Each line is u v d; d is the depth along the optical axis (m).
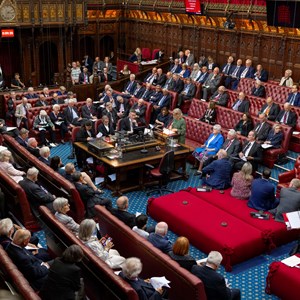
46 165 8.99
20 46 19.45
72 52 21.98
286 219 7.44
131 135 11.12
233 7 17.34
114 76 21.70
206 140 11.82
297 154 12.30
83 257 5.52
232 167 10.41
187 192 9.37
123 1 23.11
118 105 15.07
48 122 13.52
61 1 18.92
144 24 22.81
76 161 12.18
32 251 6.57
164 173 9.98
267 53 17.12
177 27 20.83
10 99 14.98
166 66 19.62
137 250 6.30
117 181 10.09
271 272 6.74
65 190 8.18
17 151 10.20
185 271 5.45
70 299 4.88
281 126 11.79
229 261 7.36
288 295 6.54
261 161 11.02
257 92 14.83
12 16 17.80
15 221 8.41
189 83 16.14
